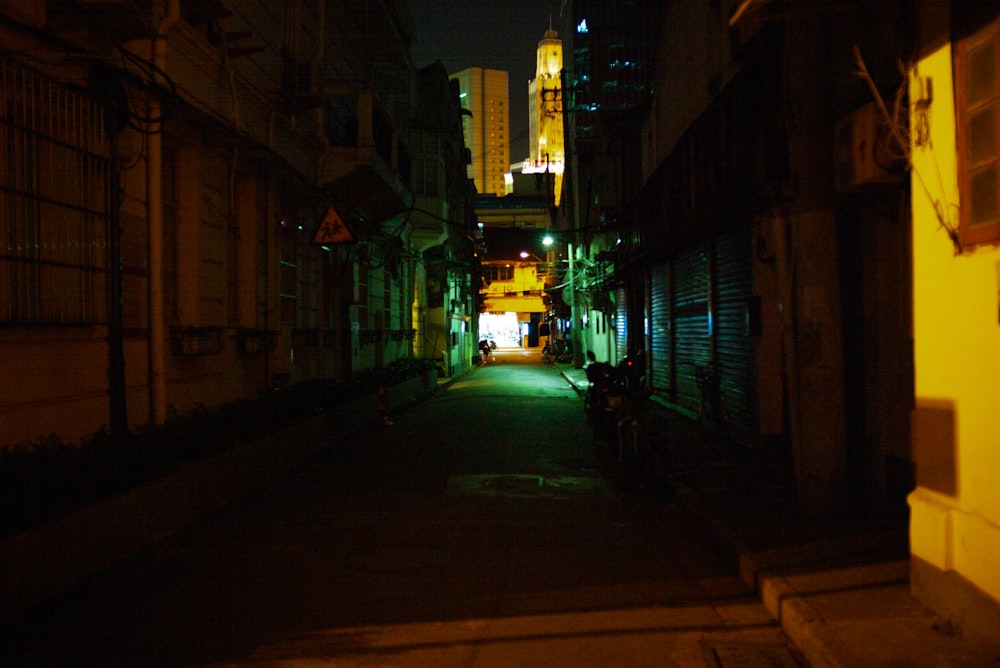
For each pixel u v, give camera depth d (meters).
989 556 4.23
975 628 4.36
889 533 6.60
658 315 19.25
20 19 6.71
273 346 12.66
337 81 15.66
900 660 4.13
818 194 6.88
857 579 5.48
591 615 5.34
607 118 28.30
